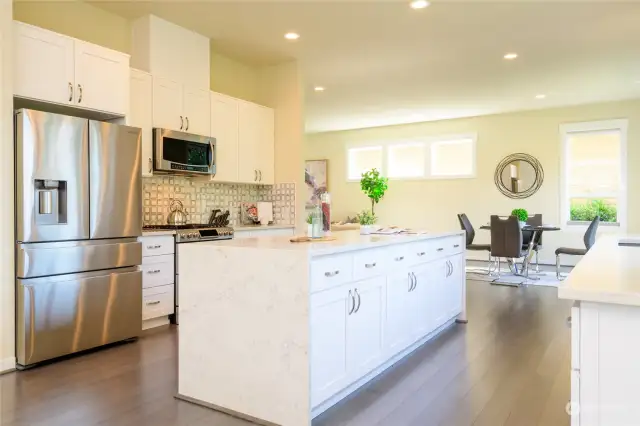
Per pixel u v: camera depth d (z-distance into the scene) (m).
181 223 4.70
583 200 7.93
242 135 5.23
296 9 4.05
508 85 6.51
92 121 3.40
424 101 7.45
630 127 7.45
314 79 6.18
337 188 10.38
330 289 2.40
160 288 4.09
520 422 2.29
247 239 3.00
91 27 4.04
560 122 7.99
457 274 4.29
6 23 2.99
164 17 4.27
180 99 4.48
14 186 3.05
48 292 3.13
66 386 2.75
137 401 2.55
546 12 4.05
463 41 4.79
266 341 2.33
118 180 3.58
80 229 3.32
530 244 6.91
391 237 3.25
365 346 2.74
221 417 2.37
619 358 1.22
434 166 9.24
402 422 2.30
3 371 2.98
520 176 8.34
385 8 3.98
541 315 4.59
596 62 5.49
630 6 3.93
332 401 2.50
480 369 3.06
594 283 1.30
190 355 2.60
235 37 4.73
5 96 2.99
